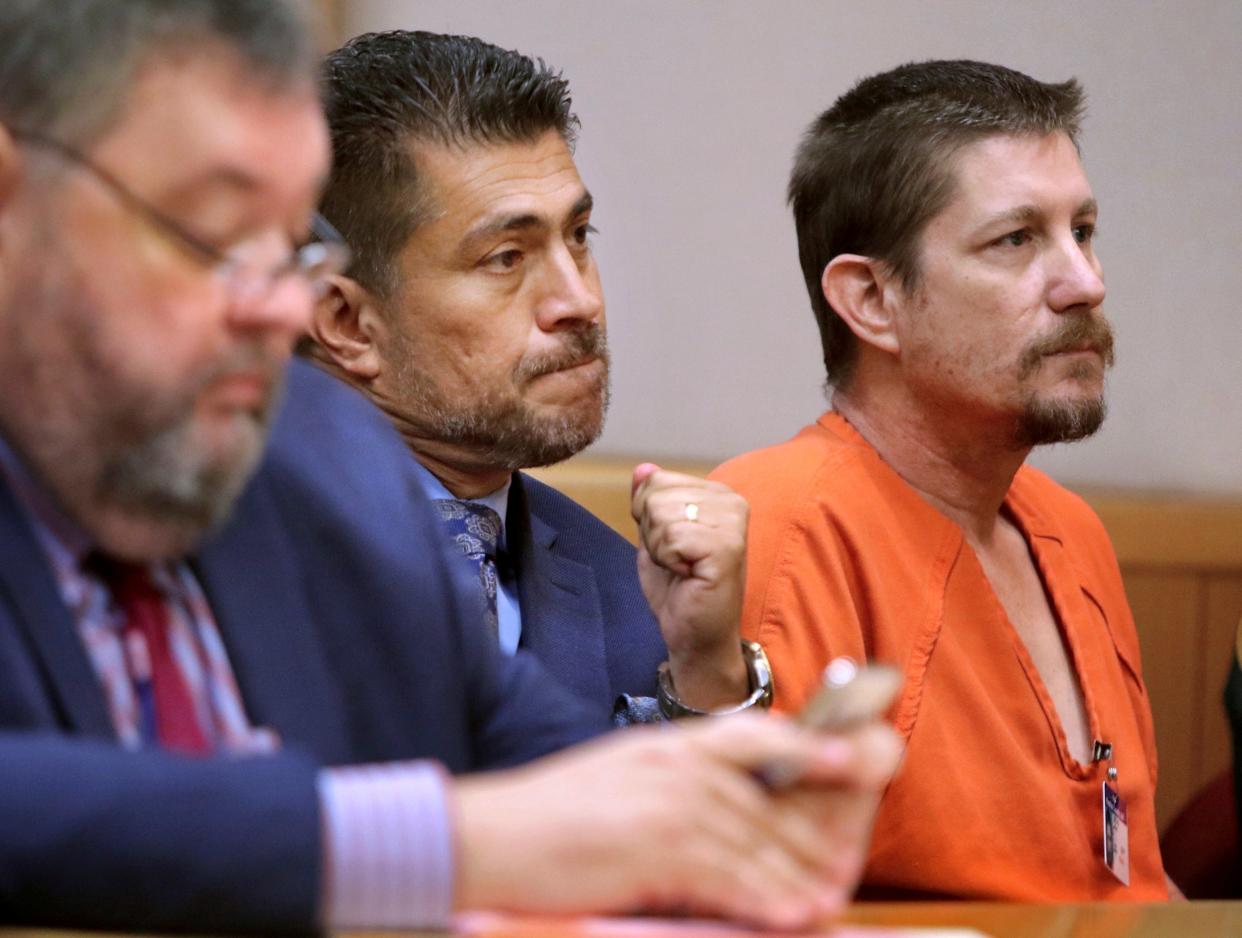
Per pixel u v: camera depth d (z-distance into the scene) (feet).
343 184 15.40
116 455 8.14
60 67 7.77
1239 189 29.30
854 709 7.62
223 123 7.83
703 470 26.99
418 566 10.34
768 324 27.99
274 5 8.05
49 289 7.89
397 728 10.00
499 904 7.32
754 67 27.68
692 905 7.56
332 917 7.20
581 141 27.09
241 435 8.29
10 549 8.31
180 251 7.88
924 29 28.25
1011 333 16.08
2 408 8.20
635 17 27.17
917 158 16.37
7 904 6.95
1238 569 27.12
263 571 9.51
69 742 7.32
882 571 15.75
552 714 11.15
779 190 27.89
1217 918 10.81
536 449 15.33
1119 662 17.92
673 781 7.51
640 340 27.55
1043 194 16.20
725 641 14.33
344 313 15.60
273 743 9.02
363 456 10.71
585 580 15.87
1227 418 29.50
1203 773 26.86
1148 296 29.12
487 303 15.17
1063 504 18.43
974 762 15.43
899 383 16.69
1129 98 28.94
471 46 15.66
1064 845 15.51
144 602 8.89
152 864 6.98
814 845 7.62
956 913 10.50
